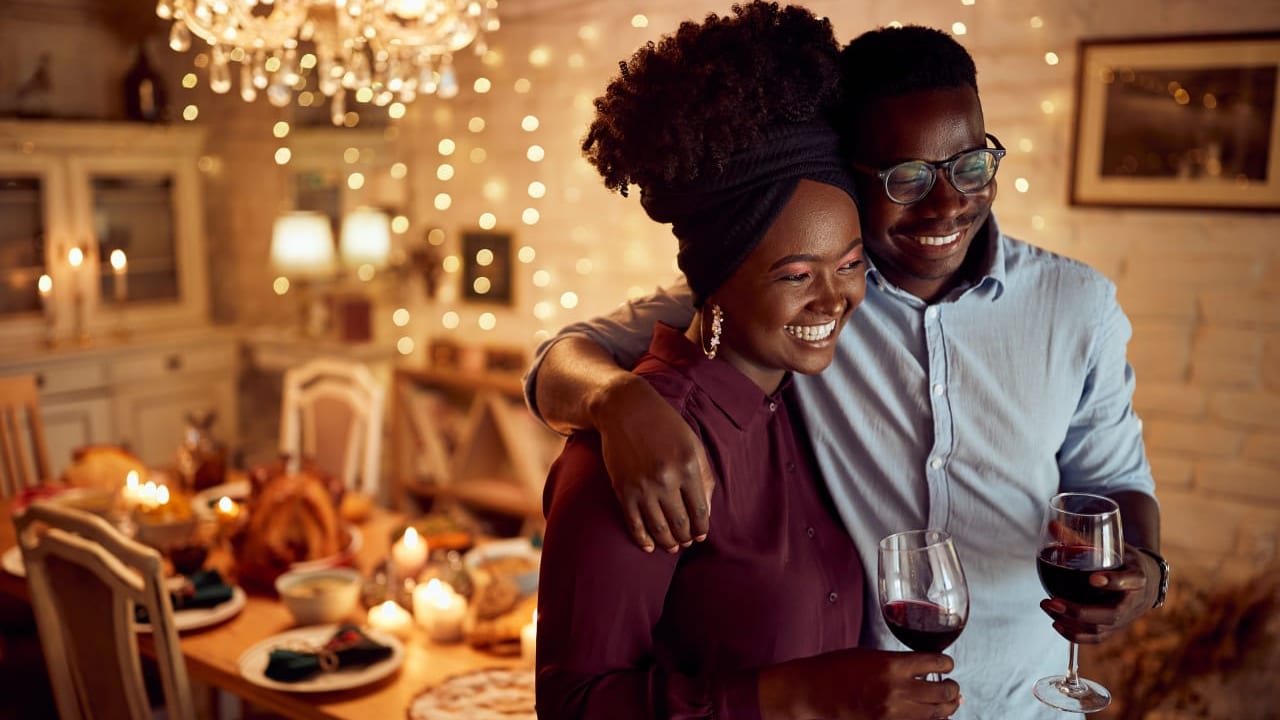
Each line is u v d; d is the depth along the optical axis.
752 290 1.02
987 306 1.26
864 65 1.11
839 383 1.29
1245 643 2.38
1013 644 1.32
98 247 4.71
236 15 2.21
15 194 4.45
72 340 4.64
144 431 4.75
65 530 1.86
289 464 2.38
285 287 5.01
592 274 3.64
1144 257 2.64
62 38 4.69
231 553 2.34
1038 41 2.69
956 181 1.10
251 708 2.41
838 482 1.30
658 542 0.94
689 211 1.02
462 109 3.87
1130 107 2.59
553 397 1.11
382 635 1.92
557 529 1.00
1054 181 2.73
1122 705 2.46
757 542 1.09
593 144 1.09
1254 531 2.58
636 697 0.94
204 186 5.16
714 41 0.99
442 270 4.00
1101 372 1.29
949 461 1.27
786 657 1.07
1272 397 2.53
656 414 0.97
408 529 2.25
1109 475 1.32
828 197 1.00
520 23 3.66
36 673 2.40
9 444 3.29
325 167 4.72
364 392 3.10
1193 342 2.61
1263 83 2.43
